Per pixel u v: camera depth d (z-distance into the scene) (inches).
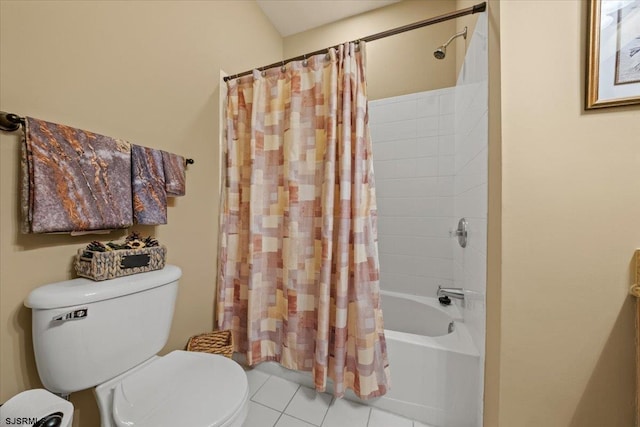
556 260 30.3
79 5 34.5
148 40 43.9
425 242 72.0
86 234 35.7
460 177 60.0
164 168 43.9
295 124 51.4
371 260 46.6
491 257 36.1
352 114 47.3
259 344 55.4
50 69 31.7
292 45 89.6
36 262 30.7
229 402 29.6
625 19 27.2
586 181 29.3
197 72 54.0
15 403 23.7
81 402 34.3
